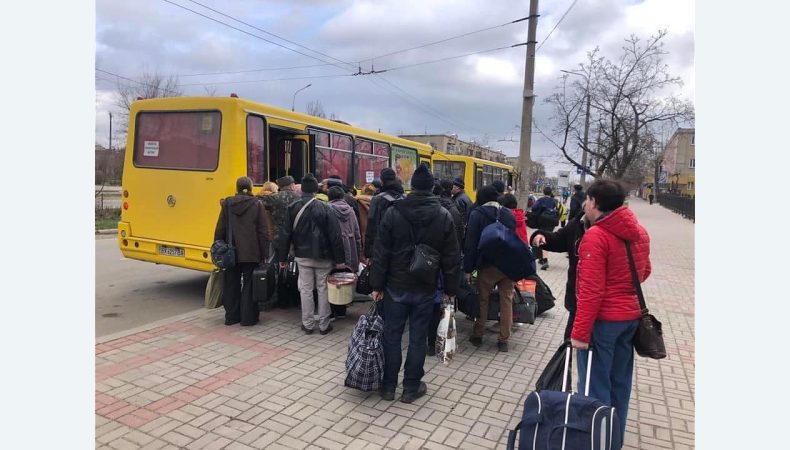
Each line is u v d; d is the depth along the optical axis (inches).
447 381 193.2
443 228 172.2
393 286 171.6
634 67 689.6
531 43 547.8
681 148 2849.4
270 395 175.0
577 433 105.6
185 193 297.7
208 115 291.3
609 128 742.5
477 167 805.9
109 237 625.9
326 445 144.3
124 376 187.3
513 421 162.1
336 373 196.4
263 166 304.3
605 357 129.8
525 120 557.9
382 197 218.4
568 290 149.3
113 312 289.4
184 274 399.2
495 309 231.5
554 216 387.5
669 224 1088.8
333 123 373.1
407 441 147.9
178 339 230.5
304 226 235.1
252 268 251.0
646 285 398.0
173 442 143.3
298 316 275.6
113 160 1205.7
